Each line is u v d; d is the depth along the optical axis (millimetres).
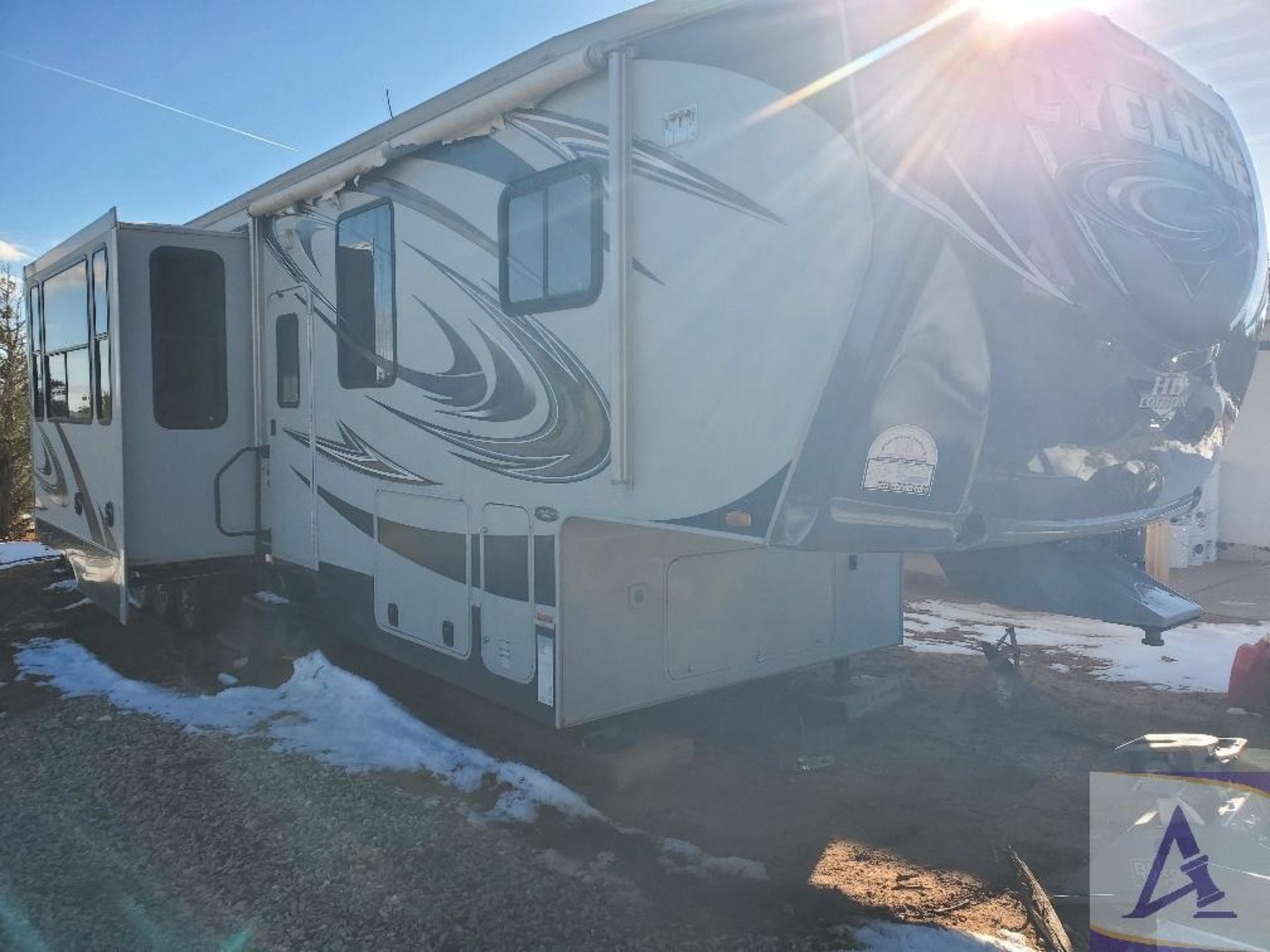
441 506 4445
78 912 3092
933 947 2791
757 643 4441
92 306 6207
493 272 4039
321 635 5668
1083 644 6352
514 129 3879
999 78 2930
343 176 4914
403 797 3918
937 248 2783
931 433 2924
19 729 4793
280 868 3352
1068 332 3055
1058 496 3270
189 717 4934
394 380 4734
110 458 5977
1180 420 3568
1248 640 6352
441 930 2965
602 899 3135
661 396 3305
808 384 2838
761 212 2955
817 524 2865
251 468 6145
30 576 9297
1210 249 3486
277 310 5805
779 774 4191
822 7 2775
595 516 3594
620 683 3949
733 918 3021
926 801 3900
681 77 3176
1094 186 3141
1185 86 3611
